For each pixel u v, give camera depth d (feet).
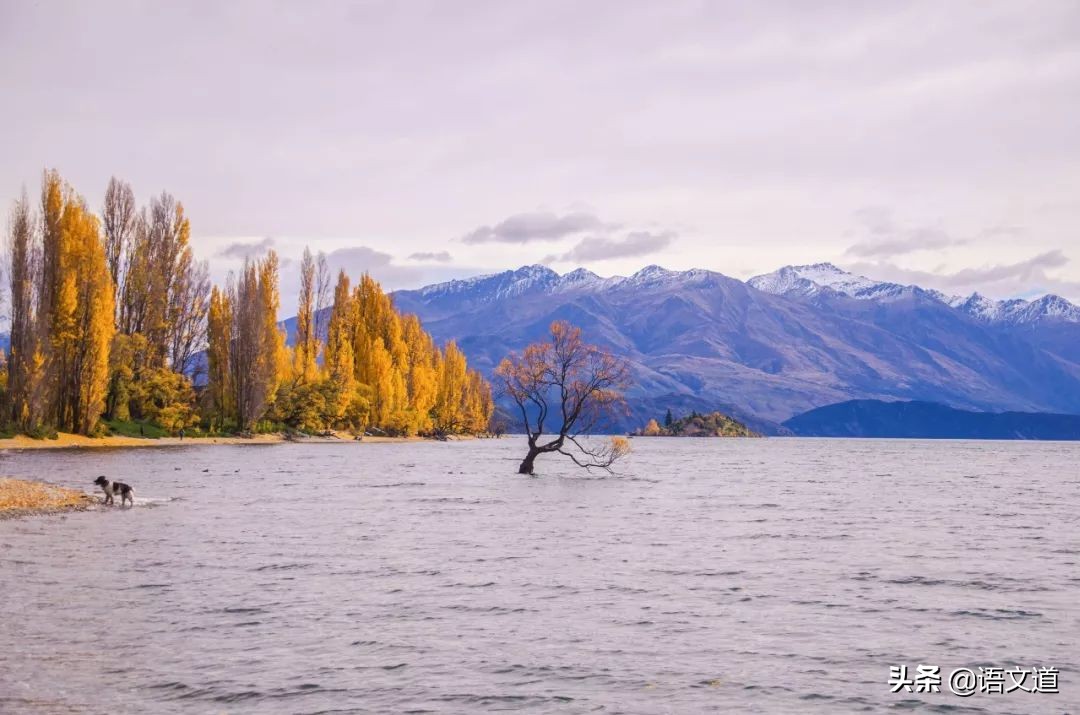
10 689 53.83
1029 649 67.56
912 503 202.18
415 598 81.56
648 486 244.83
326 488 203.62
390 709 52.06
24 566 91.91
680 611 78.33
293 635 67.41
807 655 65.00
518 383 257.96
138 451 312.09
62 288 308.60
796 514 170.60
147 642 64.54
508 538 124.26
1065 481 305.12
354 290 524.11
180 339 392.27
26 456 268.00
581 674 59.41
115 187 369.30
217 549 106.93
